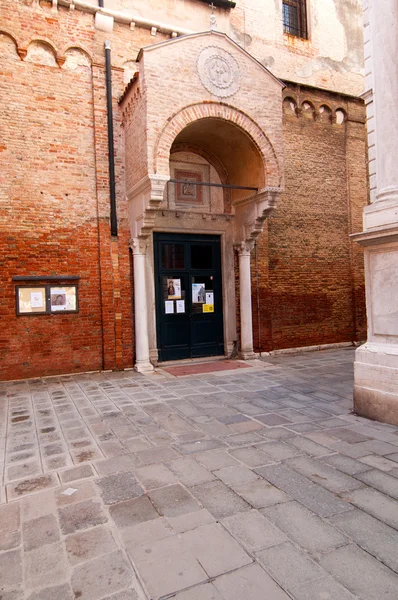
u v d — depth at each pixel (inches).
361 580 100.0
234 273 436.8
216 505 136.9
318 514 129.6
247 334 427.2
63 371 354.9
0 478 162.4
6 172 336.2
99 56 369.7
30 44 346.9
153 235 399.9
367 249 228.2
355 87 569.0
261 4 498.6
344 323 505.0
